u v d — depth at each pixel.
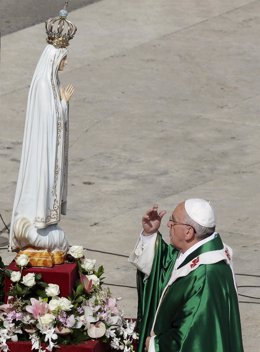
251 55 51.84
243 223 36.22
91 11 56.66
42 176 22.61
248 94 47.78
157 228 23.56
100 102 46.75
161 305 22.28
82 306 23.23
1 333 22.83
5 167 40.72
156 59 51.31
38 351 22.89
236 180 39.78
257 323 29.67
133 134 43.72
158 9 57.16
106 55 51.66
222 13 56.59
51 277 23.12
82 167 40.75
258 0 58.53
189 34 54.03
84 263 23.97
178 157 41.66
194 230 21.89
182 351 21.44
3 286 23.66
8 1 57.94
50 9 57.00
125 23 55.31
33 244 23.14
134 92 47.88
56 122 22.64
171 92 47.91
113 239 34.91
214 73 49.81
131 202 37.88
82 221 36.31
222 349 21.44
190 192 38.72
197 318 21.52
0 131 44.03
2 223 36.06
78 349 22.83
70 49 52.16
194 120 45.09
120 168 40.72
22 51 52.25
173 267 23.03
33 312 22.73
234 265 33.16
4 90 48.16
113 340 23.45
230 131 44.06
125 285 31.75
